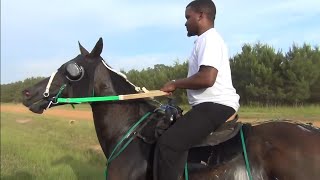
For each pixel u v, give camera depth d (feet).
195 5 14.97
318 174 12.97
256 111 86.48
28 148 45.75
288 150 13.34
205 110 14.02
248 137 14.08
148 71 91.25
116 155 15.19
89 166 33.12
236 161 13.75
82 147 43.86
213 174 13.83
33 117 98.27
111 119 15.78
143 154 14.82
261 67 102.63
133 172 14.78
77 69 15.33
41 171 33.65
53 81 15.56
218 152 13.97
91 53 15.53
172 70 93.45
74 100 15.42
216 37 14.30
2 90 232.73
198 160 14.05
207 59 13.75
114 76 15.85
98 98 15.40
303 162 13.10
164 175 14.15
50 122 80.02
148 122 15.33
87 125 66.33
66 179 29.91
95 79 15.49
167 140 14.10
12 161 39.81
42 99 15.58
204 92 14.21
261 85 103.24
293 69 99.76
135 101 15.89
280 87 101.86
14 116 111.86
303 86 98.17
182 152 14.03
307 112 76.54
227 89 14.25
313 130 13.85
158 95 14.93
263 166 13.53
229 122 14.62
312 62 100.48
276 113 77.46
